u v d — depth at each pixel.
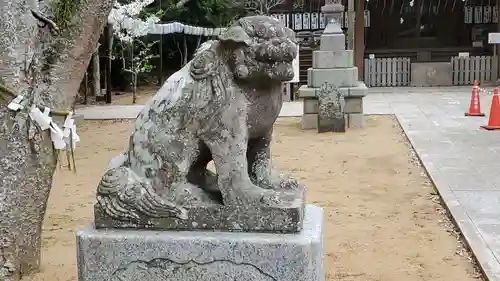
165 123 3.09
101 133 13.55
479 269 5.09
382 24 26.59
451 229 6.23
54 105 4.78
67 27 4.77
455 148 10.54
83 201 7.50
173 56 27.92
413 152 10.46
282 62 2.96
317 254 2.98
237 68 2.97
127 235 3.02
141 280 3.02
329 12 12.82
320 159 10.04
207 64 3.04
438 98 18.73
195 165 3.32
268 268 2.92
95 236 3.03
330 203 7.30
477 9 25.39
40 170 4.80
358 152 10.56
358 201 7.39
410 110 15.94
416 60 25.78
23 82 4.61
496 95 12.54
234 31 2.97
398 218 6.66
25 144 4.67
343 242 5.86
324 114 12.67
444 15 26.30
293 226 2.96
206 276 2.97
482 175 8.42
